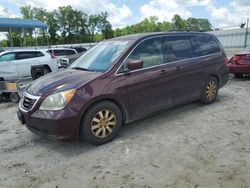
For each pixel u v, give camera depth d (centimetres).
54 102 406
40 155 424
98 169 371
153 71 500
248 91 802
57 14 7525
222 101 681
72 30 7719
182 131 489
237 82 963
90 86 426
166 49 536
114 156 404
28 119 427
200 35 623
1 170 384
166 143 440
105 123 445
